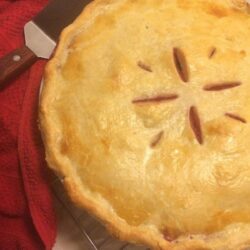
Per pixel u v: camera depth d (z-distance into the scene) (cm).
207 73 38
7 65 45
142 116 37
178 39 39
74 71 40
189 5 41
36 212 43
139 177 36
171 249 35
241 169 36
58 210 44
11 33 49
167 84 38
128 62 39
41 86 41
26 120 45
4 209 44
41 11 48
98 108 38
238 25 41
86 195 37
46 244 42
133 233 36
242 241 36
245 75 39
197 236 36
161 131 37
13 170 44
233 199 36
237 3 42
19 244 43
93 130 37
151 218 36
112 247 42
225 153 36
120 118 37
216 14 41
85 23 41
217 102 37
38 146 44
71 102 39
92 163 37
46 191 43
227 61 39
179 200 36
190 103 37
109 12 42
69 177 37
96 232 43
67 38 41
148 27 40
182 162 36
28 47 47
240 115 37
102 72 39
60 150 38
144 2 42
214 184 36
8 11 50
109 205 37
